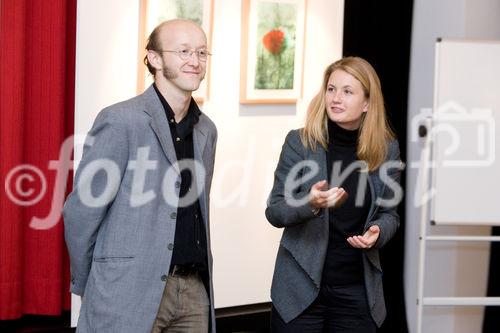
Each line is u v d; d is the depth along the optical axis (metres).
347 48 5.09
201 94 4.60
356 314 2.81
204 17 4.53
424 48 4.69
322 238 2.76
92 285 2.40
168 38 2.44
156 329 2.46
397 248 4.91
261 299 5.09
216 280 4.86
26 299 4.59
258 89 4.85
